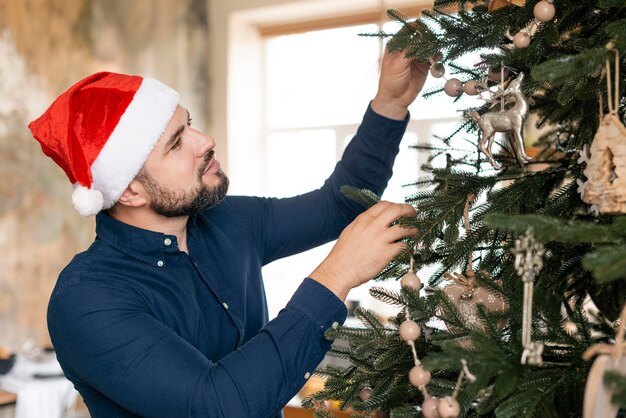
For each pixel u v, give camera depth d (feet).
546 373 2.35
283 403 3.03
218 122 15.81
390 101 3.94
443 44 2.97
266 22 15.87
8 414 8.50
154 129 3.57
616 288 3.16
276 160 16.29
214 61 15.79
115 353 3.15
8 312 11.69
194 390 3.00
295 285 15.74
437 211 3.05
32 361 9.69
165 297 3.54
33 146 12.10
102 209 3.79
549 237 2.07
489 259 3.18
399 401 2.87
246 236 4.14
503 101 2.91
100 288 3.33
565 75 2.13
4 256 11.64
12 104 11.77
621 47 2.08
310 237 4.26
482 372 2.23
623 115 2.82
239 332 3.75
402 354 2.83
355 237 3.05
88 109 3.64
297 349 2.99
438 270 3.34
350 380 3.21
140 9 14.17
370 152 4.02
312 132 15.85
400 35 3.10
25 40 11.96
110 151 3.56
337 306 3.04
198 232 3.93
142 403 3.10
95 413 3.53
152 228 3.78
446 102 14.16
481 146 2.94
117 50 13.70
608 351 1.98
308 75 15.80
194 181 3.66
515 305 2.63
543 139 4.25
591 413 1.92
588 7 2.84
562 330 2.57
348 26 15.05
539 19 2.64
